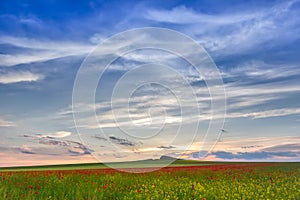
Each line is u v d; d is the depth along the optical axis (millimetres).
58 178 15516
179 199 11297
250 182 15039
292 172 18953
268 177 16969
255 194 11977
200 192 11930
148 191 12328
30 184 13805
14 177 15398
